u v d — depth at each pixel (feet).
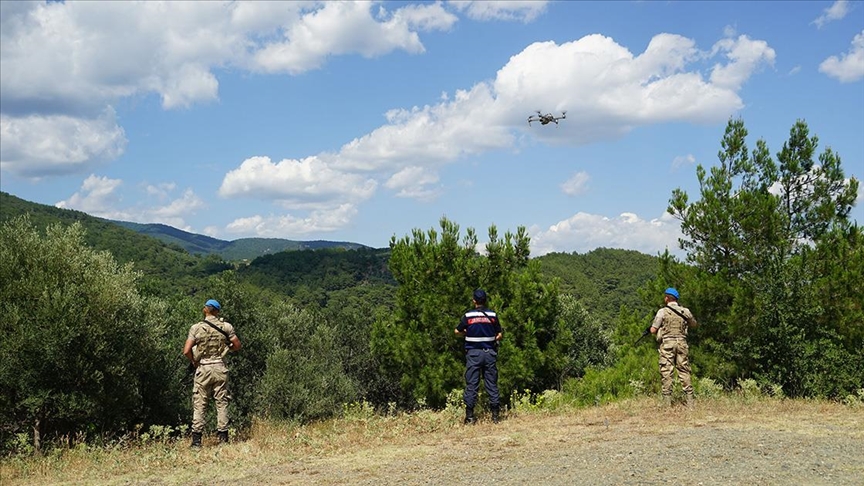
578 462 21.08
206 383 28.63
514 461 21.86
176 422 58.39
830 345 37.73
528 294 57.16
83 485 21.72
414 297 58.90
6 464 26.21
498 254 58.29
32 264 45.29
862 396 33.83
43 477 23.48
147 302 57.47
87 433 43.29
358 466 22.44
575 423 29.58
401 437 28.17
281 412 86.48
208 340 28.76
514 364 53.83
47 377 41.45
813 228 48.24
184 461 24.73
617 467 20.02
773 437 24.00
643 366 44.50
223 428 28.76
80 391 42.16
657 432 26.12
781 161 49.26
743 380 39.63
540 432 27.48
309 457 24.61
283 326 112.16
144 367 50.29
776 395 36.14
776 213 45.62
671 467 19.72
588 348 113.80
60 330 41.19
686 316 32.68
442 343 57.26
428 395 56.29
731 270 46.34
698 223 46.98
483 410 36.29
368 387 136.46
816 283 40.93
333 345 127.54
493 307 55.36
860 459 20.15
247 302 93.45
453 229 59.52
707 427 26.84
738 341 40.55
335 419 37.27
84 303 44.29
